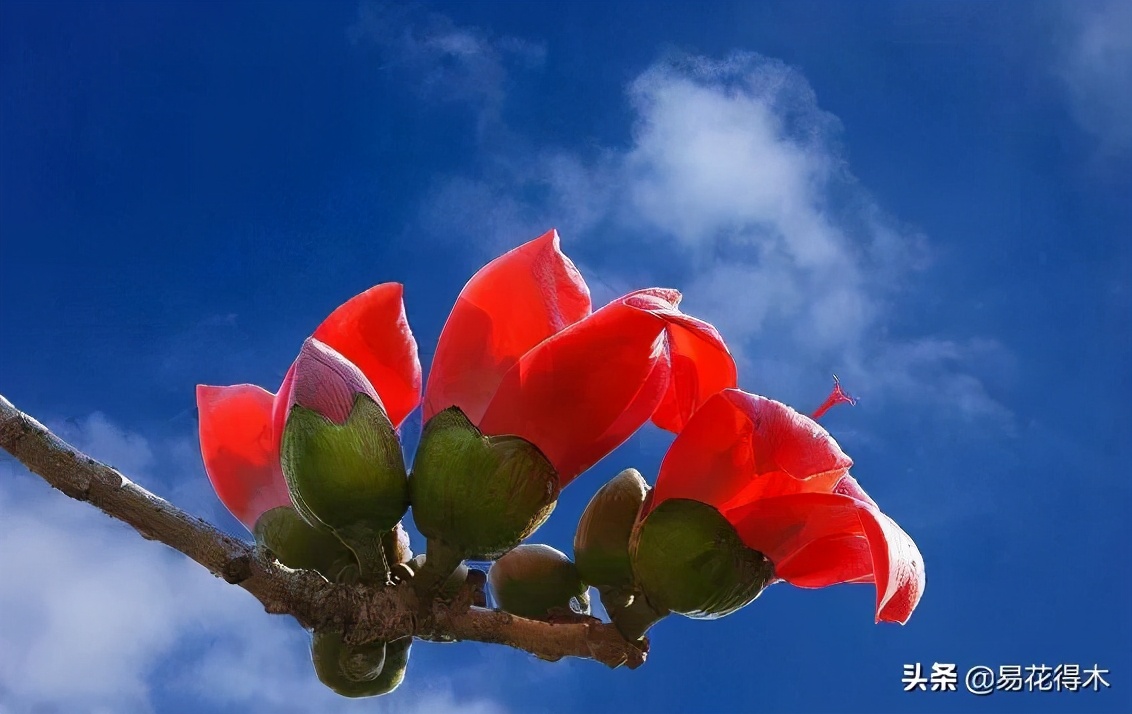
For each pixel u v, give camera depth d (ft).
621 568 2.17
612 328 2.08
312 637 2.20
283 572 2.08
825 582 2.14
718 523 2.11
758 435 2.10
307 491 2.10
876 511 2.05
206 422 2.23
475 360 2.13
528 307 2.14
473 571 2.12
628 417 2.11
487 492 2.09
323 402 2.10
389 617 2.09
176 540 2.05
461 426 2.11
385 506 2.10
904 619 2.07
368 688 2.18
